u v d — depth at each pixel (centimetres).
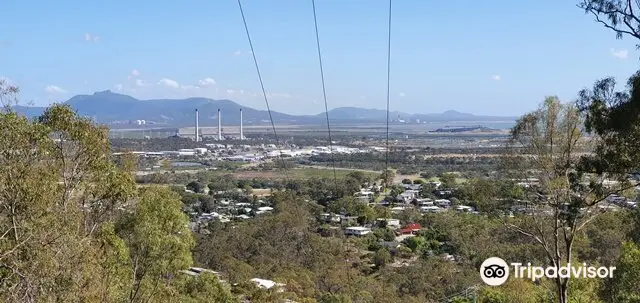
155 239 1922
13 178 1267
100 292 1462
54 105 1609
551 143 1653
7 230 1219
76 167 1630
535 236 1858
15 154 1330
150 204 1934
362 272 4428
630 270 1817
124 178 1778
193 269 3925
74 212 1496
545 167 1670
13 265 1210
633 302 1781
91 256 1427
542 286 2366
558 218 1634
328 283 4131
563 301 1708
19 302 1203
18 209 1277
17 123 1338
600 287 1998
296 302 3597
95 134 1686
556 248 1712
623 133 1238
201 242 5091
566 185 1581
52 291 1262
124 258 1809
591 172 1392
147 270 1969
